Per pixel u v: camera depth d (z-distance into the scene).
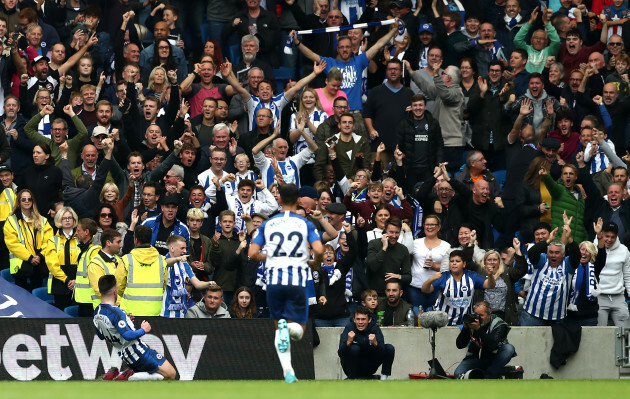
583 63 64.44
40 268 47.97
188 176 52.88
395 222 48.34
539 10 67.31
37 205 51.31
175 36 63.78
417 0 67.31
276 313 31.42
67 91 56.59
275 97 58.34
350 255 47.41
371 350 43.56
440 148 57.09
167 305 44.25
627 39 67.88
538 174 52.94
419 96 56.66
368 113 59.22
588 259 48.88
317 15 65.06
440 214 53.59
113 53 62.28
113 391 25.34
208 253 47.44
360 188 52.97
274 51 64.06
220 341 42.22
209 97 56.88
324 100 59.31
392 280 47.72
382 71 64.25
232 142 53.31
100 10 61.53
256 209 50.56
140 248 42.72
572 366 47.94
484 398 23.25
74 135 55.56
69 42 63.88
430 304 48.94
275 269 31.05
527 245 51.88
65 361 41.12
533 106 59.91
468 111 59.91
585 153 56.94
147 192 49.09
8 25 61.88
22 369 40.69
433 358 43.97
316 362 46.12
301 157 55.31
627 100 60.78
